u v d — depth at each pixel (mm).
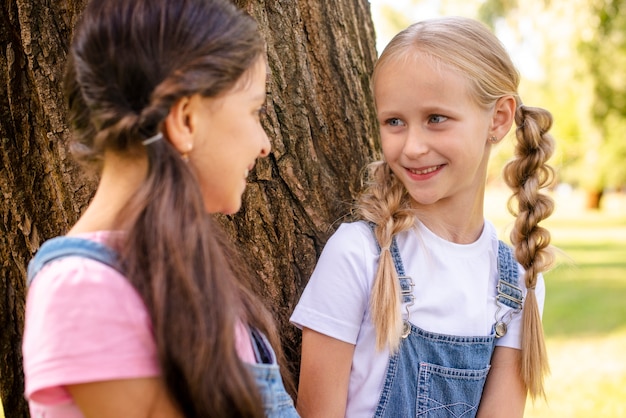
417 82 1373
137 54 946
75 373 876
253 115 1067
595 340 5512
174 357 910
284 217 1553
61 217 1474
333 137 1672
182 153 984
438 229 1521
